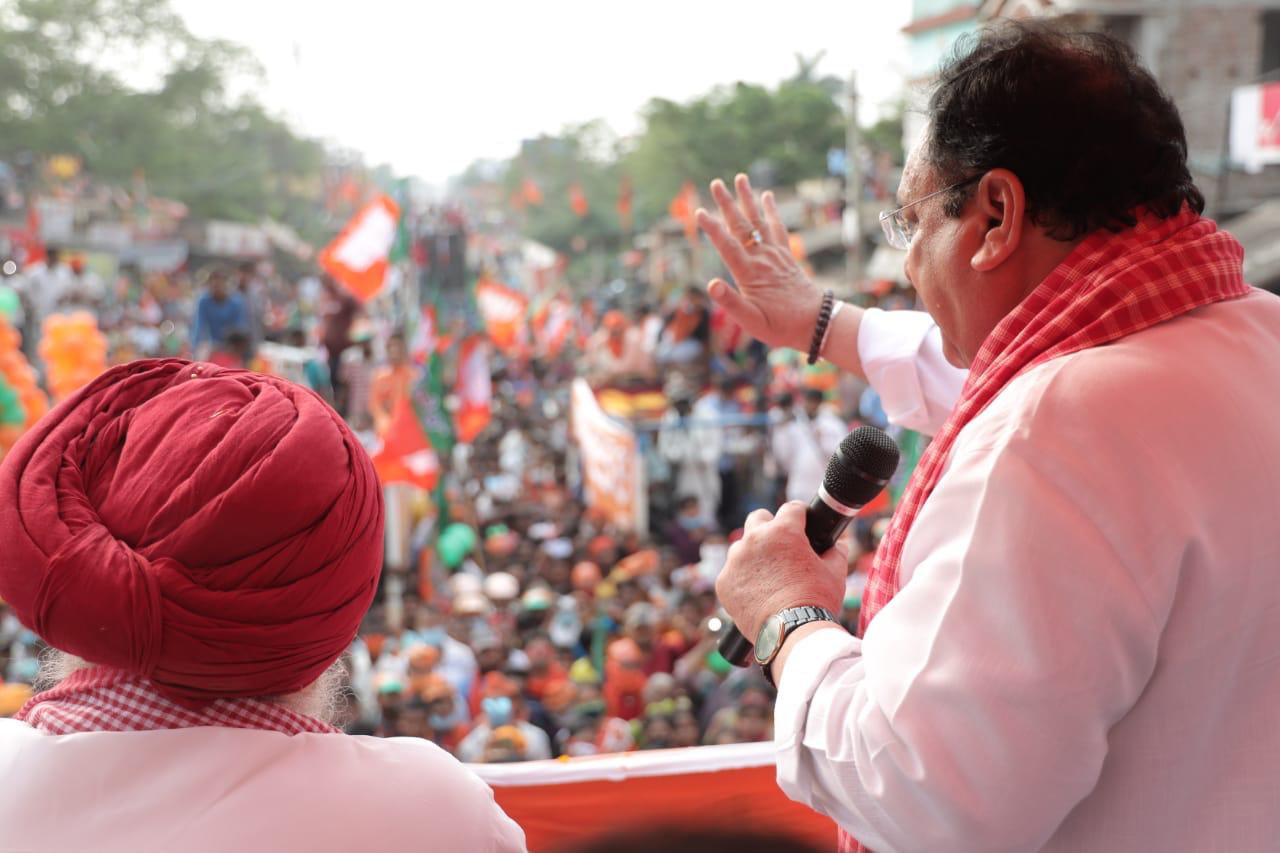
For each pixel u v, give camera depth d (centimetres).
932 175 105
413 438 735
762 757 170
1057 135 96
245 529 80
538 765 167
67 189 2600
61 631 79
